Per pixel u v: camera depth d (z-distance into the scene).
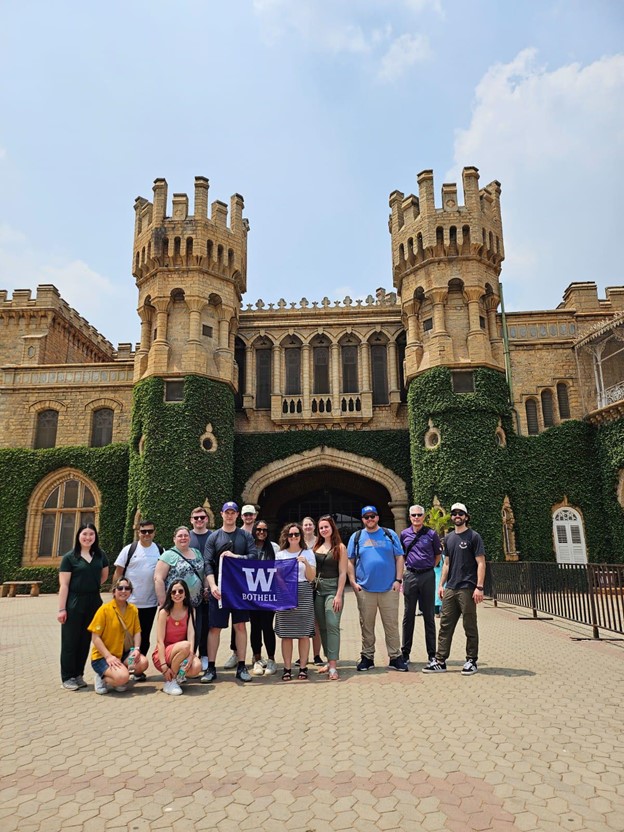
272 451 30.09
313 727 6.71
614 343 29.66
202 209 29.58
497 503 25.88
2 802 4.92
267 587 9.16
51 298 35.78
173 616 8.85
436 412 26.89
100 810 4.76
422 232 28.34
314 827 4.41
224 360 29.00
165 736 6.53
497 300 28.83
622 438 26.27
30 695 8.48
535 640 12.02
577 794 4.83
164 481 26.64
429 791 4.95
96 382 31.61
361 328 31.20
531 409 29.25
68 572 9.04
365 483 32.44
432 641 10.13
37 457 30.48
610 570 11.66
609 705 7.31
